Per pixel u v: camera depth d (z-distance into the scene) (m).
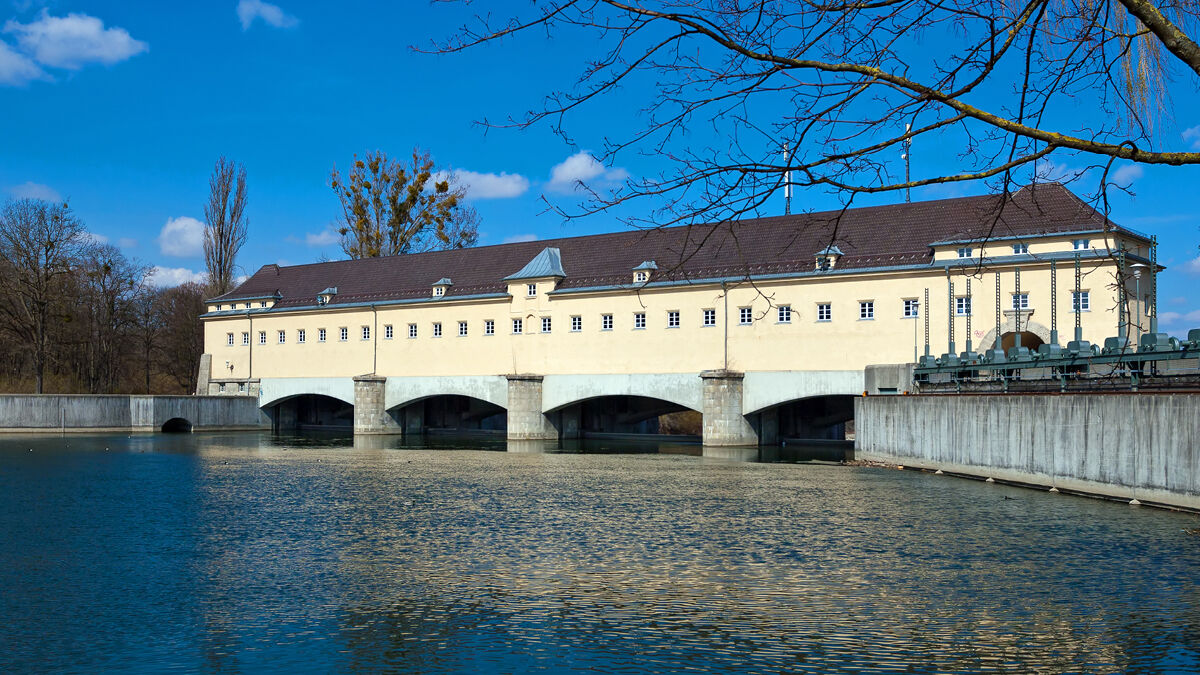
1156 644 14.54
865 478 40.78
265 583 19.12
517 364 72.00
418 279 81.19
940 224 58.69
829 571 20.09
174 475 42.25
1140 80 8.58
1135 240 52.44
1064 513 28.27
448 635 15.36
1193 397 26.55
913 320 56.66
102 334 98.81
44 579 19.56
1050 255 52.00
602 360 67.75
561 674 13.40
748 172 8.16
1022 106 8.41
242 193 102.88
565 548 23.06
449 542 23.98
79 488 36.75
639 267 66.81
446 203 99.88
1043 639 14.86
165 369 113.25
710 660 13.95
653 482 39.44
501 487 37.47
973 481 38.78
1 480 39.84
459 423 86.50
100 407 78.00
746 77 8.03
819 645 14.66
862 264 58.56
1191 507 26.73
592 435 76.56
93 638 15.27
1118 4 8.55
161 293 119.31
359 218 97.69
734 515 28.94
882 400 48.88
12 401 75.38
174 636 15.36
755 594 17.97
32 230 87.12
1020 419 36.31
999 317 48.19
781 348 60.75
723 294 62.91
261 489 36.56
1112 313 50.47
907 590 18.17
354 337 81.25
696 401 63.72
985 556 21.58
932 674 13.21
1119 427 30.14
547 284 70.62
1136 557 21.22
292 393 84.50
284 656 14.31
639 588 18.56
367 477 41.69
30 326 88.88
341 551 22.72
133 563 21.25
